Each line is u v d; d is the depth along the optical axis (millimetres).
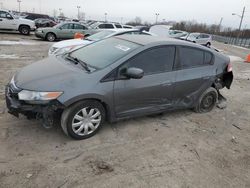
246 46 48219
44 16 40500
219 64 5207
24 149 3416
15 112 3488
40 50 12234
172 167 3383
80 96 3484
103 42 4746
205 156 3740
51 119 3490
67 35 17625
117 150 3631
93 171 3137
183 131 4422
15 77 3791
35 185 2809
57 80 3498
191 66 4750
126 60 3877
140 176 3135
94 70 3756
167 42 4379
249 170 3535
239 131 4723
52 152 3420
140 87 4039
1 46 12422
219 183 3182
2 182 2803
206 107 5348
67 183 2889
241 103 6379
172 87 4469
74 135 3672
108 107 3844
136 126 4383
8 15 18938
